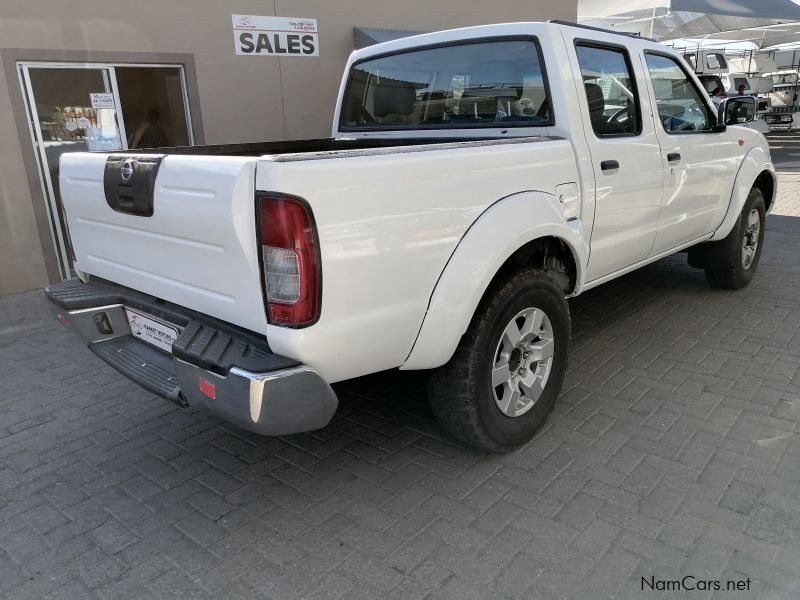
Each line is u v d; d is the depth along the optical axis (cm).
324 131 802
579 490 276
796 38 2000
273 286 213
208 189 221
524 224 277
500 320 279
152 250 263
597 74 346
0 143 593
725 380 376
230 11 698
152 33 655
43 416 367
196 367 229
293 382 215
